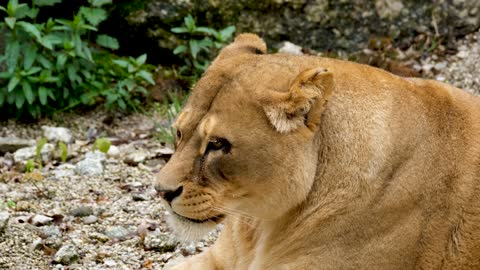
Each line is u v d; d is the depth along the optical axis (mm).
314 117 8406
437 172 8891
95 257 11297
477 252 9086
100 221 12188
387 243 8750
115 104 16125
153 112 15977
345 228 8688
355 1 16938
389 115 8742
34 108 15539
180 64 16922
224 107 8438
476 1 17000
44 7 16688
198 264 9930
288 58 8844
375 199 8641
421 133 8844
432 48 16938
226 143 8430
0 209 12414
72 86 15797
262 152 8406
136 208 12539
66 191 13070
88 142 15023
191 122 8609
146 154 14305
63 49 15867
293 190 8539
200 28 16281
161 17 16703
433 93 9195
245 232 9469
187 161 8555
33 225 11938
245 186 8531
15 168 14008
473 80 16141
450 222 8984
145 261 11242
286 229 8922
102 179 13492
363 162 8617
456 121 9094
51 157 14336
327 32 17016
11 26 15008
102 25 16844
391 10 16969
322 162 8664
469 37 16984
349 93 8734
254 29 16938
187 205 8570
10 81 15008
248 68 8633
